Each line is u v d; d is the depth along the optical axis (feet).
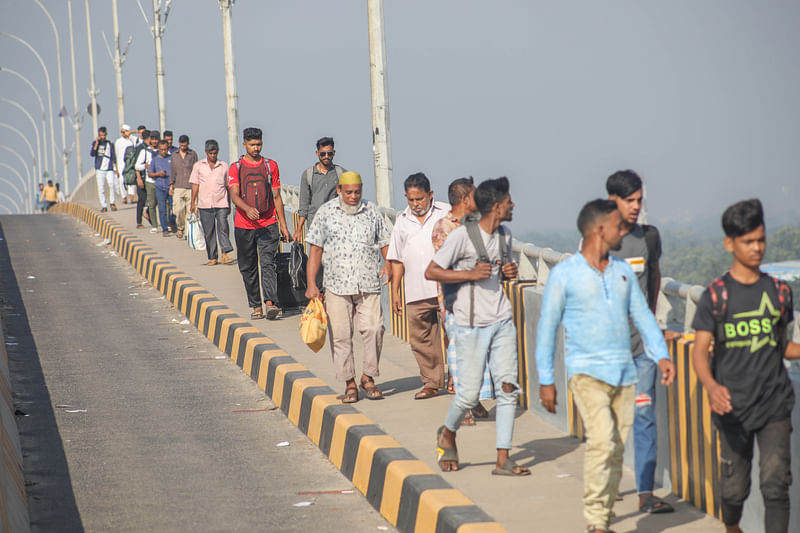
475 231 49.26
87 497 53.98
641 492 44.68
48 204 420.36
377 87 109.19
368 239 64.49
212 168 132.46
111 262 158.51
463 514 42.63
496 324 49.26
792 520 38.58
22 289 131.64
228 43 194.90
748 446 37.04
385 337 89.97
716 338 36.65
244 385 78.84
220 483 55.83
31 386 79.30
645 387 44.24
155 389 78.02
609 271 39.73
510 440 49.52
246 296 108.99
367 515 50.24
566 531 41.50
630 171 44.01
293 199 138.51
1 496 43.19
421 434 57.11
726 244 36.40
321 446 61.52
